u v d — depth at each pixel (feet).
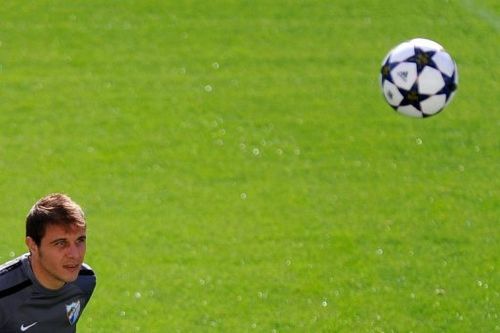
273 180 133.49
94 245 115.44
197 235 118.21
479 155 141.69
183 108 155.02
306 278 108.27
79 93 159.63
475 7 194.39
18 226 120.37
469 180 134.10
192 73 167.84
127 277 108.37
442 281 107.96
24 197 128.06
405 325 99.04
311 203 127.03
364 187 131.75
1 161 137.90
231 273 109.40
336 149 143.02
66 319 66.18
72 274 61.93
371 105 156.87
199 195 128.98
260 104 156.87
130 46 177.68
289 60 173.27
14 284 62.80
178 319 100.07
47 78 164.96
